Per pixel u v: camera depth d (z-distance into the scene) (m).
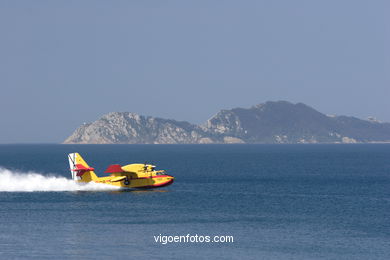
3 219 94.88
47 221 93.31
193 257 70.88
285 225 90.50
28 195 126.19
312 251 73.44
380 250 73.94
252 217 98.12
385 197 131.00
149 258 70.38
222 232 84.75
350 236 82.25
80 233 83.56
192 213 102.19
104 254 71.94
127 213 101.75
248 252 73.12
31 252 72.31
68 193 129.88
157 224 90.81
